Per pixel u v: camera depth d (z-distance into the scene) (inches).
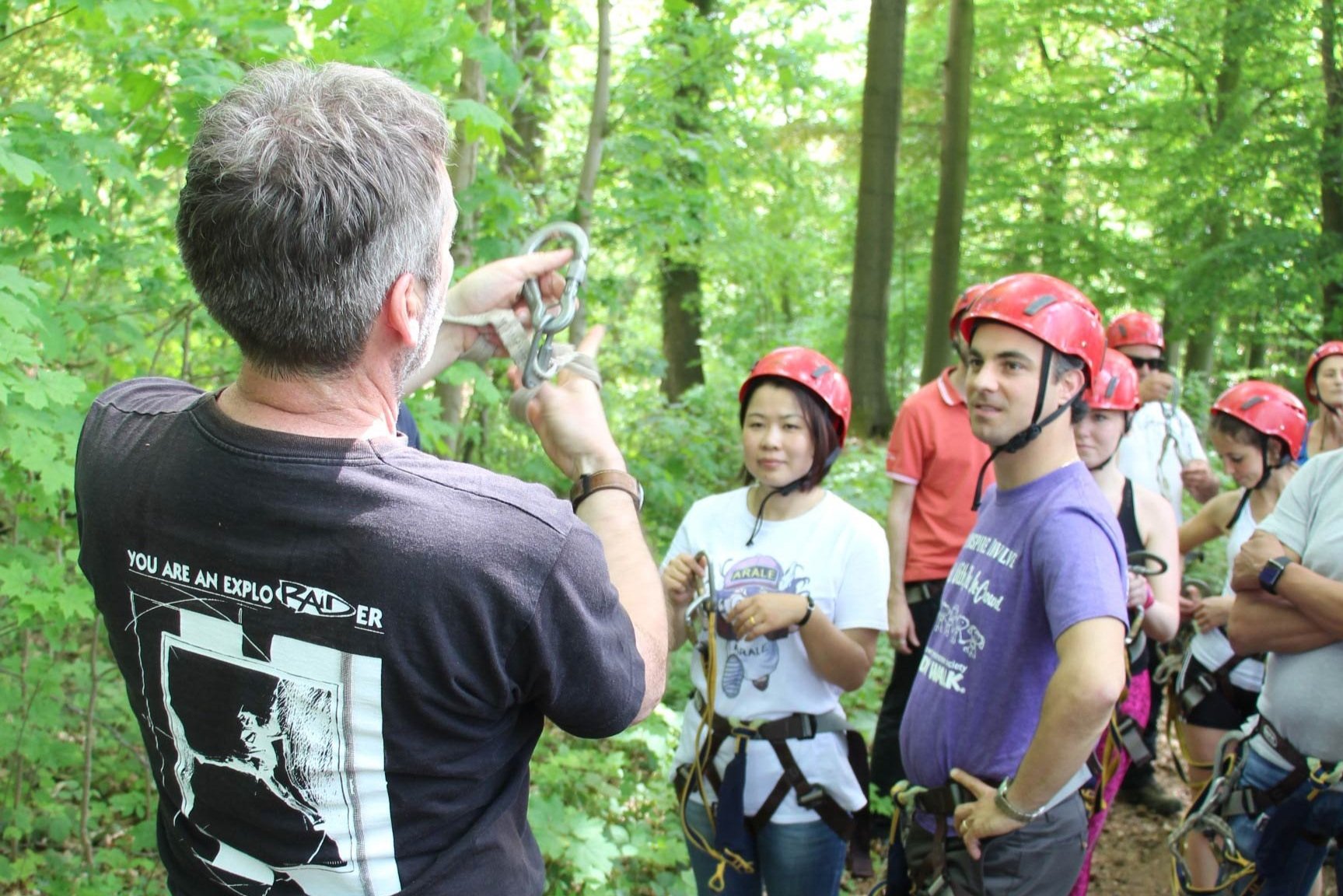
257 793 42.9
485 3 151.6
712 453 262.1
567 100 255.4
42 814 124.8
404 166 40.3
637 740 142.9
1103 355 81.3
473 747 43.5
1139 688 125.3
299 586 40.3
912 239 677.3
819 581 102.5
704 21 193.6
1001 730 80.6
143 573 43.2
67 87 126.5
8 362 84.2
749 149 257.6
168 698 43.9
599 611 43.5
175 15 108.7
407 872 43.1
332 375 41.4
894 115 420.2
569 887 121.0
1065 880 81.2
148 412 46.4
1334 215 440.5
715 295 638.5
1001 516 83.4
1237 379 697.0
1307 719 94.9
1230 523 145.7
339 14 117.6
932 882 83.7
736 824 97.7
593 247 200.2
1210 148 457.7
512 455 203.9
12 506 116.6
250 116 39.8
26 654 118.7
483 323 58.4
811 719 99.3
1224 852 102.7
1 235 115.3
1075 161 575.5
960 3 468.8
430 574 39.5
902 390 746.2
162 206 135.7
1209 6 484.4
